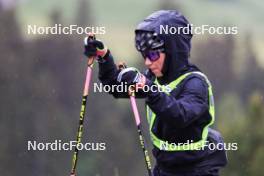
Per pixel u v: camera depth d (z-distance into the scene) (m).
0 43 156.25
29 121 130.25
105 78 15.09
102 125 135.75
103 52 14.88
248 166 49.06
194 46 198.00
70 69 163.25
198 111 13.80
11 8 172.88
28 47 160.38
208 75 190.62
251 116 54.91
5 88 137.12
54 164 104.69
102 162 104.38
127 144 130.38
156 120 14.55
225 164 14.81
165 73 14.52
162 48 14.33
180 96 14.13
